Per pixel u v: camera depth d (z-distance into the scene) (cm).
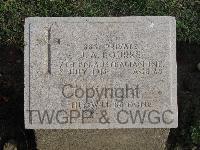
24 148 154
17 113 158
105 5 169
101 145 145
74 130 141
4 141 155
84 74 137
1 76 164
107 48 138
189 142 152
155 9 168
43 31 138
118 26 139
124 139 143
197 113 156
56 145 144
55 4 168
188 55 167
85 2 169
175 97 137
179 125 155
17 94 160
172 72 138
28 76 137
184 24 167
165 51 138
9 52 167
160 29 139
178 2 170
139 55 138
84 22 139
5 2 168
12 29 167
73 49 138
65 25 139
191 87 163
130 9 168
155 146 145
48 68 138
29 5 169
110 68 138
